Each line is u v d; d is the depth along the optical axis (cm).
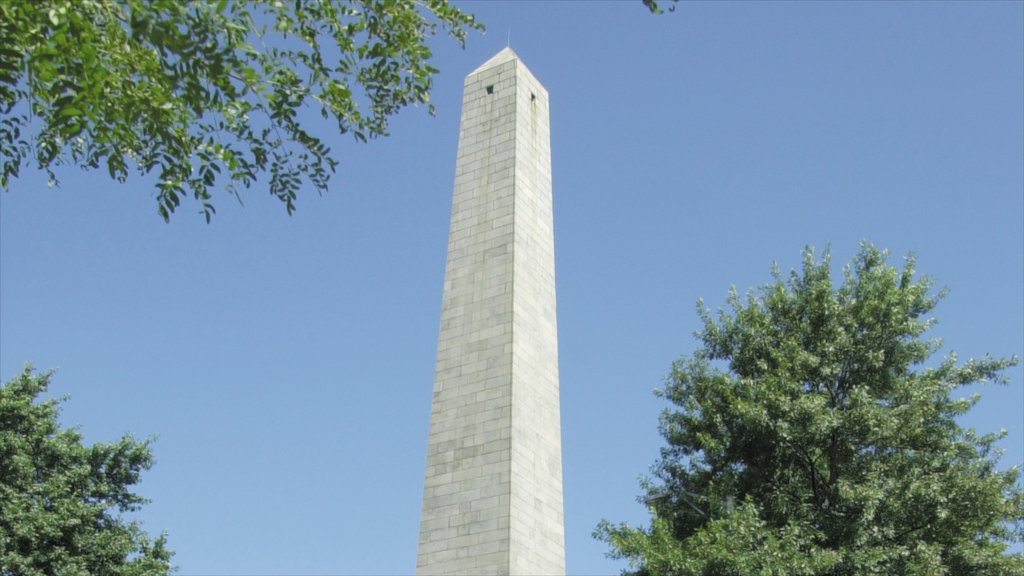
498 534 2667
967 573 3309
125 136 1978
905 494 3331
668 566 3234
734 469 3719
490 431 2828
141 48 1850
